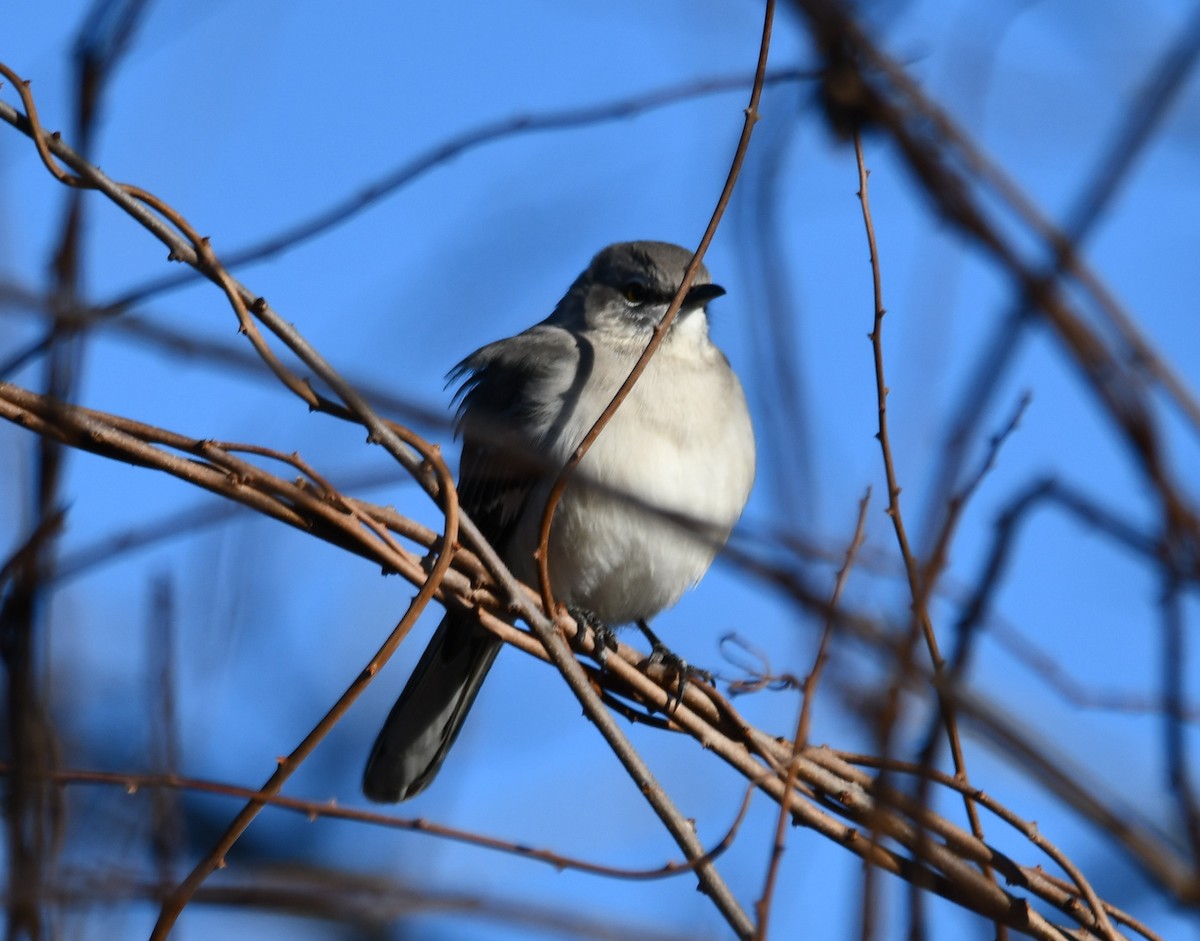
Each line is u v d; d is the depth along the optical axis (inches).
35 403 220.8
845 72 190.2
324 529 257.3
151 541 237.9
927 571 173.5
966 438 168.6
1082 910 262.8
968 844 263.4
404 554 262.1
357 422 241.1
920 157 181.6
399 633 235.3
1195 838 156.8
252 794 221.0
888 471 259.3
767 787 267.6
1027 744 165.3
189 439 245.1
